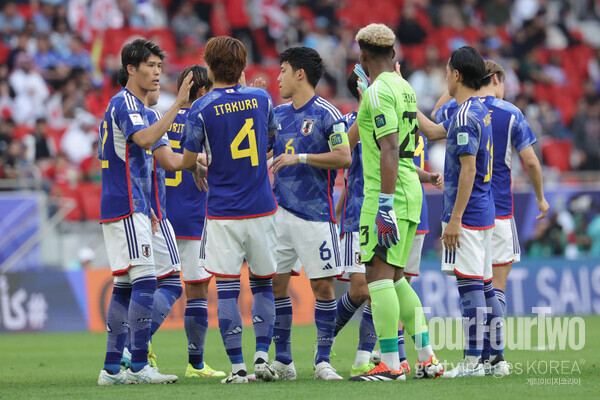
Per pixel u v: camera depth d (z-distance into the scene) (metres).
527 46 78.38
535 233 53.16
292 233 22.39
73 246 51.62
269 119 21.52
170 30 70.44
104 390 19.48
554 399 16.61
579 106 71.75
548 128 70.56
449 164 21.78
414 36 75.44
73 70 63.78
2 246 49.75
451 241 21.14
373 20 78.44
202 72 25.52
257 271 21.22
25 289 46.44
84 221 53.12
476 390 18.00
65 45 65.12
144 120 21.56
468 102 21.52
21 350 35.69
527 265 51.97
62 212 51.38
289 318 22.67
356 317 52.16
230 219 20.86
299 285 49.66
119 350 21.48
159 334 44.22
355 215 23.70
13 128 58.03
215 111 20.80
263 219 21.02
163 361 30.36
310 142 22.20
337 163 21.61
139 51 21.52
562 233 53.38
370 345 23.28
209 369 24.70
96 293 47.97
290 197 22.41
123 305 21.72
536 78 76.25
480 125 21.23
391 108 19.50
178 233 24.77
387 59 20.50
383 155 19.41
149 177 21.91
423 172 24.64
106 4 68.69
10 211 50.34
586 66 80.62
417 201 20.39
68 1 67.81
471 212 21.56
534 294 51.78
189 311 24.36
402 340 24.23
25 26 65.50
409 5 76.31
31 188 52.03
